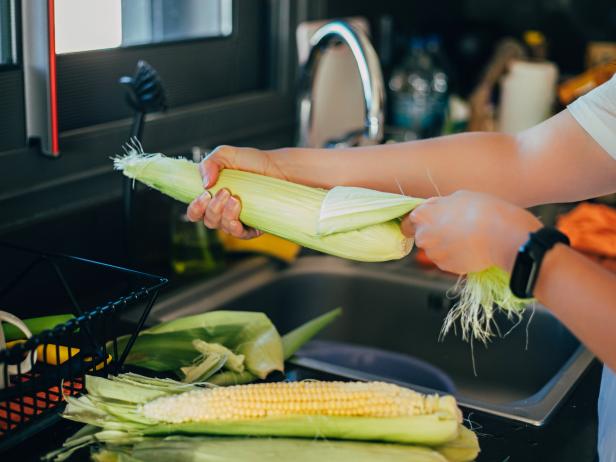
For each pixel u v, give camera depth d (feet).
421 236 2.84
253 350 3.62
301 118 5.36
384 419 2.82
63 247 4.42
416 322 5.21
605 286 2.46
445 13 8.60
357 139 5.33
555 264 2.50
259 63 6.12
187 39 5.40
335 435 2.83
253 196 3.26
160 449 2.80
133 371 3.58
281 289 5.19
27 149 4.25
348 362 4.99
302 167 3.51
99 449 2.86
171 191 3.38
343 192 3.16
